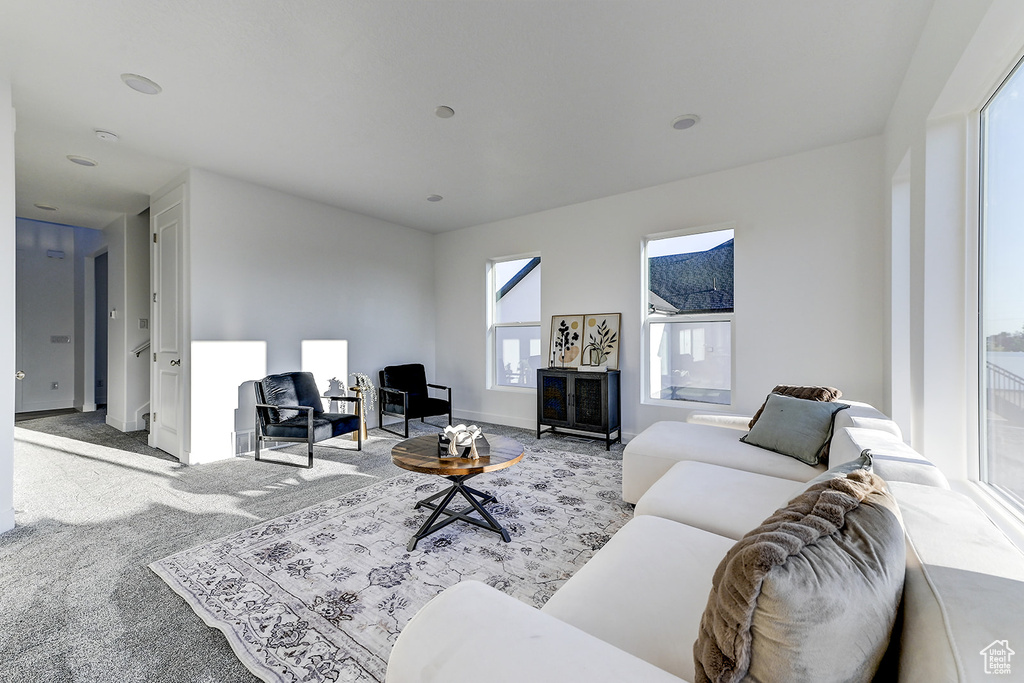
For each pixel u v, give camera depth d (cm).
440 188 414
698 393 400
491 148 329
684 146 326
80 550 215
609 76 239
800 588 59
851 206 320
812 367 335
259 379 402
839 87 249
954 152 190
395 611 168
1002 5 132
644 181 397
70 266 626
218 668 140
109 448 407
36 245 598
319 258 455
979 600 62
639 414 425
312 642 151
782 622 59
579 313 462
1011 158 156
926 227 194
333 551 214
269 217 412
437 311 596
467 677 70
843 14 192
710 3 186
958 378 189
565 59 224
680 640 94
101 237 570
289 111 273
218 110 272
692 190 390
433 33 205
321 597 177
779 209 348
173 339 383
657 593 110
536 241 495
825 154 329
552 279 482
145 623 161
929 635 61
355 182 397
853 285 320
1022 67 148
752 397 360
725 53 219
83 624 160
